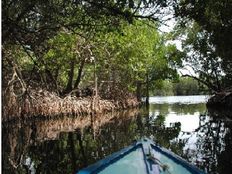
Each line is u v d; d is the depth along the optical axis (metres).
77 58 28.31
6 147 16.12
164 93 132.00
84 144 16.78
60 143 17.05
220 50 17.36
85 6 12.67
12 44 15.48
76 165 12.48
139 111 40.44
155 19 11.70
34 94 26.55
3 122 20.81
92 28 13.84
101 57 29.62
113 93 40.50
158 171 7.69
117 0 11.56
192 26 41.28
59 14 13.20
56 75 31.25
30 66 26.78
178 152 14.65
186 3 11.48
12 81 20.86
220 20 13.05
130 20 11.98
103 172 8.36
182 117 31.67
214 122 26.12
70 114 29.44
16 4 13.23
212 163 12.48
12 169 11.94
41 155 14.28
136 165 8.56
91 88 35.81
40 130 22.00
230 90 42.81
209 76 45.66
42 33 14.92
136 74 44.03
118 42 28.92
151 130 22.30
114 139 18.33
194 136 19.27
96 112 32.50
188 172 8.40
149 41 40.50
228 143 16.67
